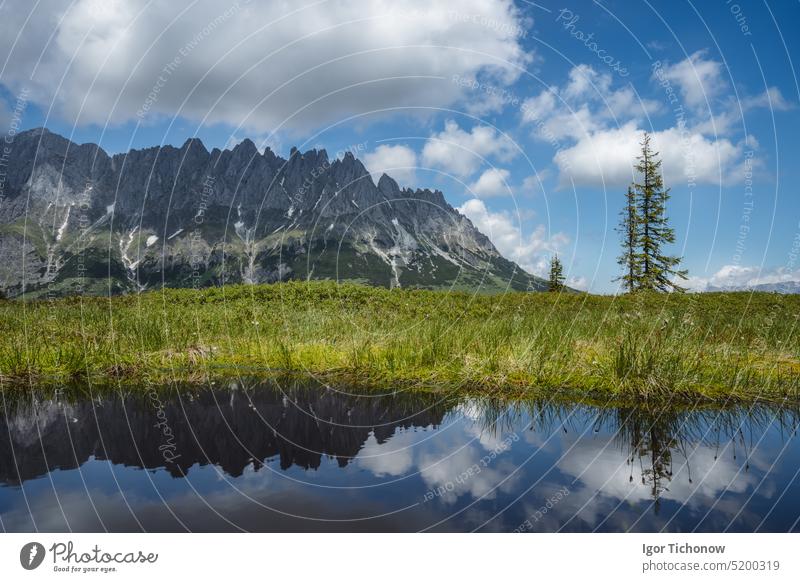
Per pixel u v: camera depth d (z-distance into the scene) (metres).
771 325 9.67
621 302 15.73
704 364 6.76
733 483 3.33
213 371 7.31
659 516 2.88
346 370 7.26
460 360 7.11
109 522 2.71
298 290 15.20
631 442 4.27
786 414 5.22
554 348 7.36
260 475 3.43
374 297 14.95
